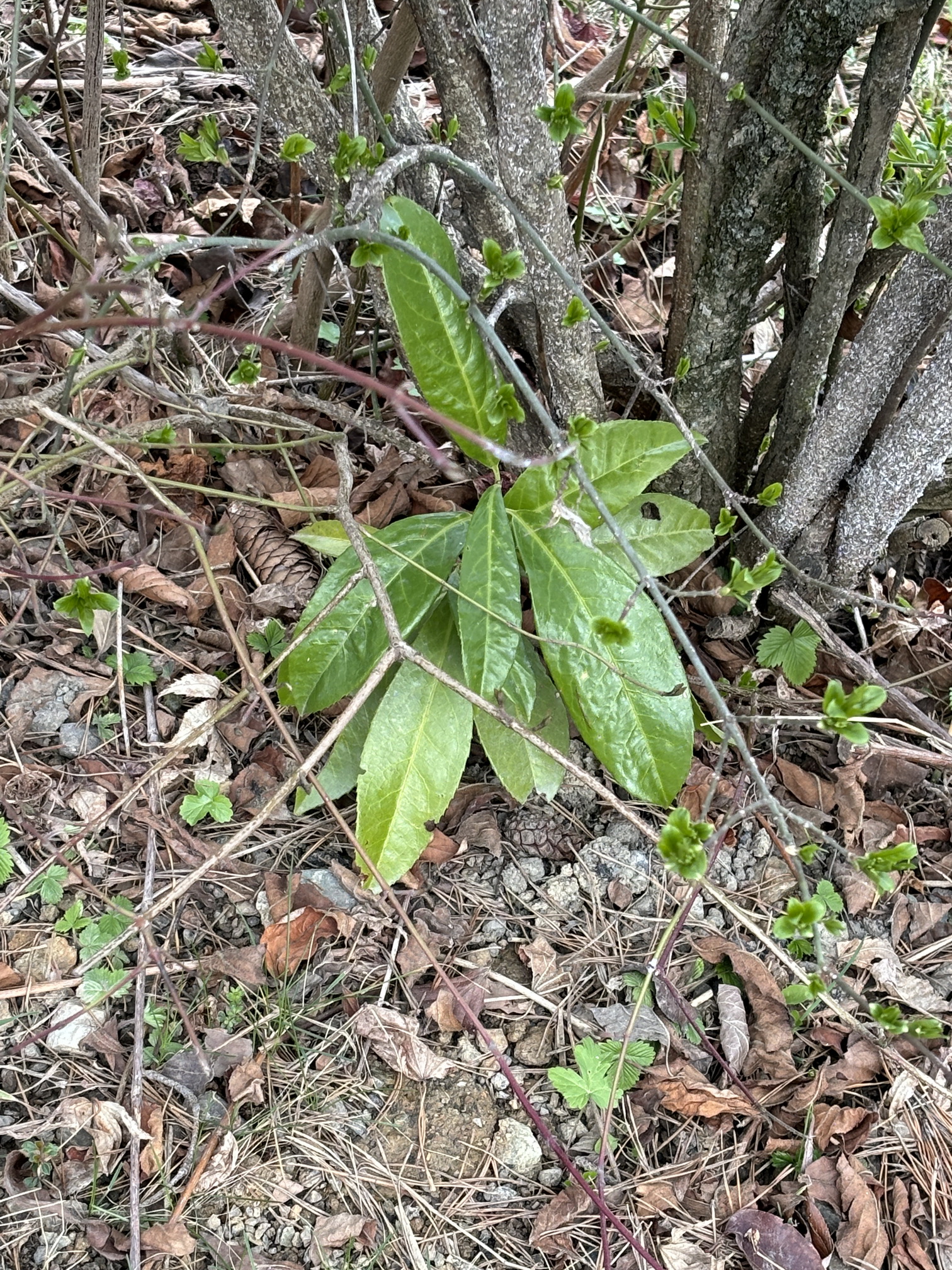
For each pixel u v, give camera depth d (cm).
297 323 62
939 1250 44
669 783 48
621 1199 45
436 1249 43
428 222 46
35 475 45
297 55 48
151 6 82
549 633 48
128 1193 43
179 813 52
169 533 60
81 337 56
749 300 51
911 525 60
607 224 77
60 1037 46
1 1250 42
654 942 51
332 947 50
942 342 48
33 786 52
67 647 56
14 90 48
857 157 44
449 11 43
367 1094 47
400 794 48
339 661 49
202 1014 47
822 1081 47
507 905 52
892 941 52
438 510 61
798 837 55
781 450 57
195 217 72
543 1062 48
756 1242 43
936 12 41
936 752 56
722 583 60
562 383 53
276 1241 43
